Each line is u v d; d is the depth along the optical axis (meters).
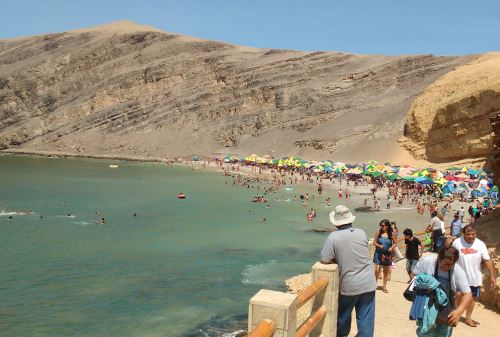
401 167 83.38
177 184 86.25
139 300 23.80
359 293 6.68
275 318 4.82
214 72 180.50
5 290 25.25
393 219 48.62
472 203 56.72
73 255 33.16
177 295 24.55
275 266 30.20
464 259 9.76
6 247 35.44
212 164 134.25
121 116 178.50
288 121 149.50
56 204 59.03
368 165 87.50
